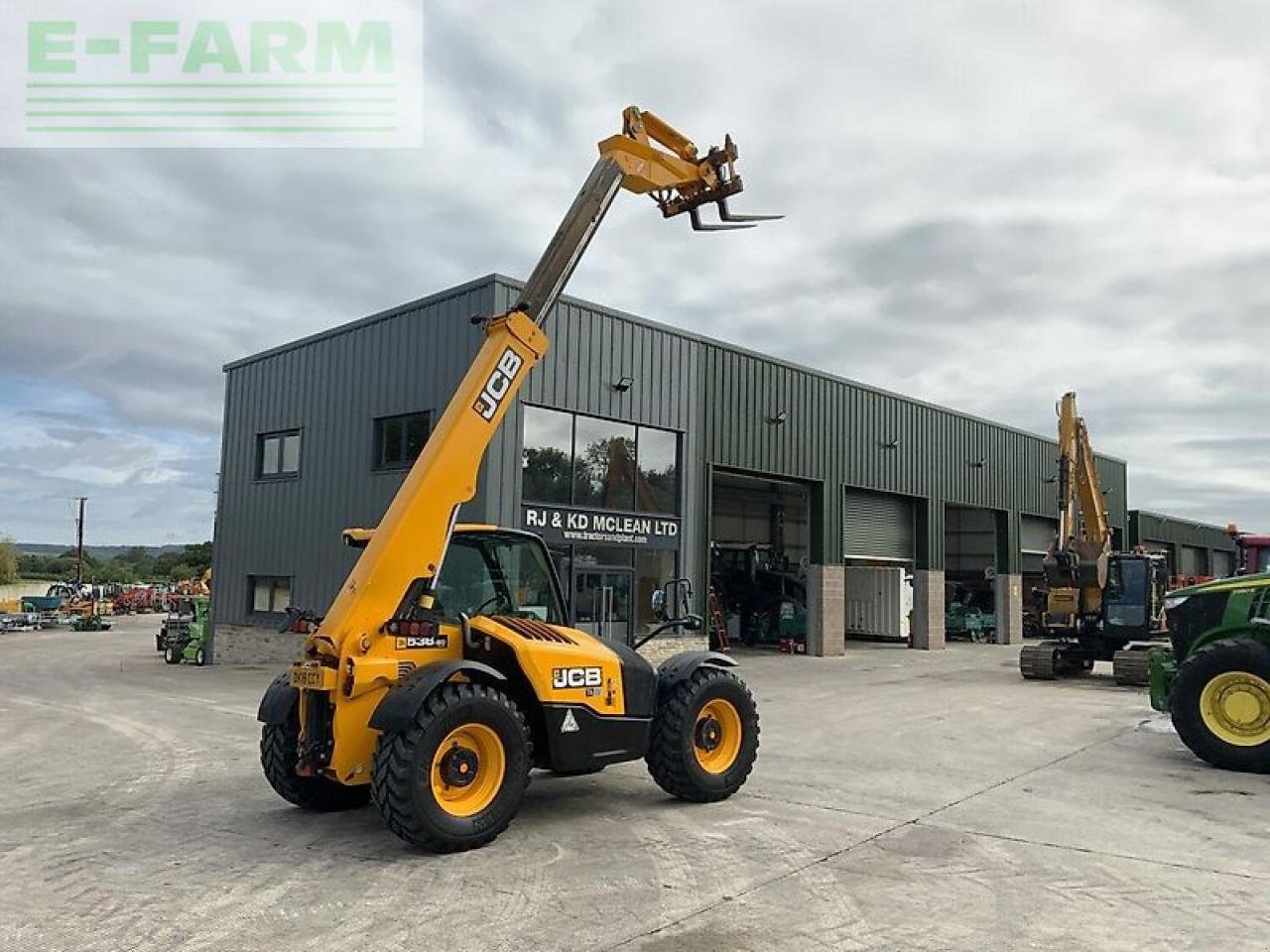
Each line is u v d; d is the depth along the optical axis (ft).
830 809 24.23
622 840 21.17
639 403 66.23
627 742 23.50
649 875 18.67
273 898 17.26
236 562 75.66
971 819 23.30
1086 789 26.91
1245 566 46.34
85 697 51.31
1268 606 31.83
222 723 40.47
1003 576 110.83
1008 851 20.52
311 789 23.29
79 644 115.24
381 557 21.09
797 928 15.81
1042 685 58.13
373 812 23.75
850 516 88.99
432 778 19.74
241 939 15.30
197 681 61.05
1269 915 16.61
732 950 14.90
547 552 25.68
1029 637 118.21
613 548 64.23
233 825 22.49
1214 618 32.86
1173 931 15.80
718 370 73.56
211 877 18.54
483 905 16.88
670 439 69.46
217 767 30.19
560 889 17.81
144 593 225.76
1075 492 65.36
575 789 26.37
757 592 97.86
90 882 18.26
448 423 22.56
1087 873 19.01
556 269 24.63
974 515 118.83
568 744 22.21
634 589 65.10
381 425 64.03
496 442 56.65
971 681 60.70
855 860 19.76
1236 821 23.36
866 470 88.89
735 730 25.61
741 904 16.97
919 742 35.19
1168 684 34.22
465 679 20.81
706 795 24.63
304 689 21.18
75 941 15.23
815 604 84.02
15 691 55.01
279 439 72.79
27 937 15.40
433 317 60.49
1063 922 16.19
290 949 14.90
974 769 29.91
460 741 20.43
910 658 82.23
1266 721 29.55
